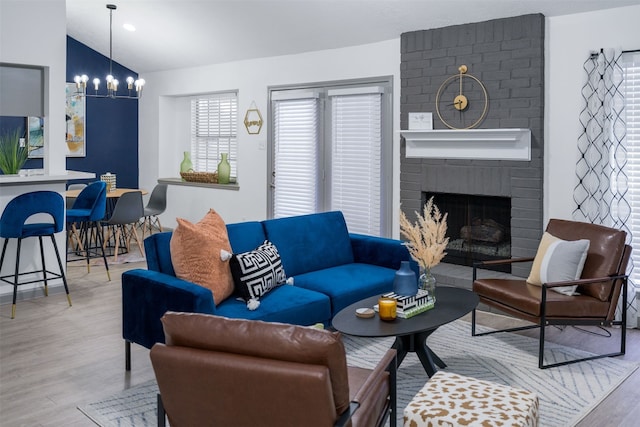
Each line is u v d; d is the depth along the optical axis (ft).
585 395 10.60
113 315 15.37
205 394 6.27
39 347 12.94
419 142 18.20
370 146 20.16
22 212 15.02
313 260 14.52
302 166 22.40
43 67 17.03
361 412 6.86
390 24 18.31
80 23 24.63
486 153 16.75
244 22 20.92
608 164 14.74
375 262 15.26
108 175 24.93
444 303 11.55
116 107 28.94
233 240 12.90
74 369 11.69
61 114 17.39
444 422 6.86
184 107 29.17
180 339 6.44
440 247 11.45
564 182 15.76
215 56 24.71
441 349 13.01
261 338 6.03
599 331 14.39
